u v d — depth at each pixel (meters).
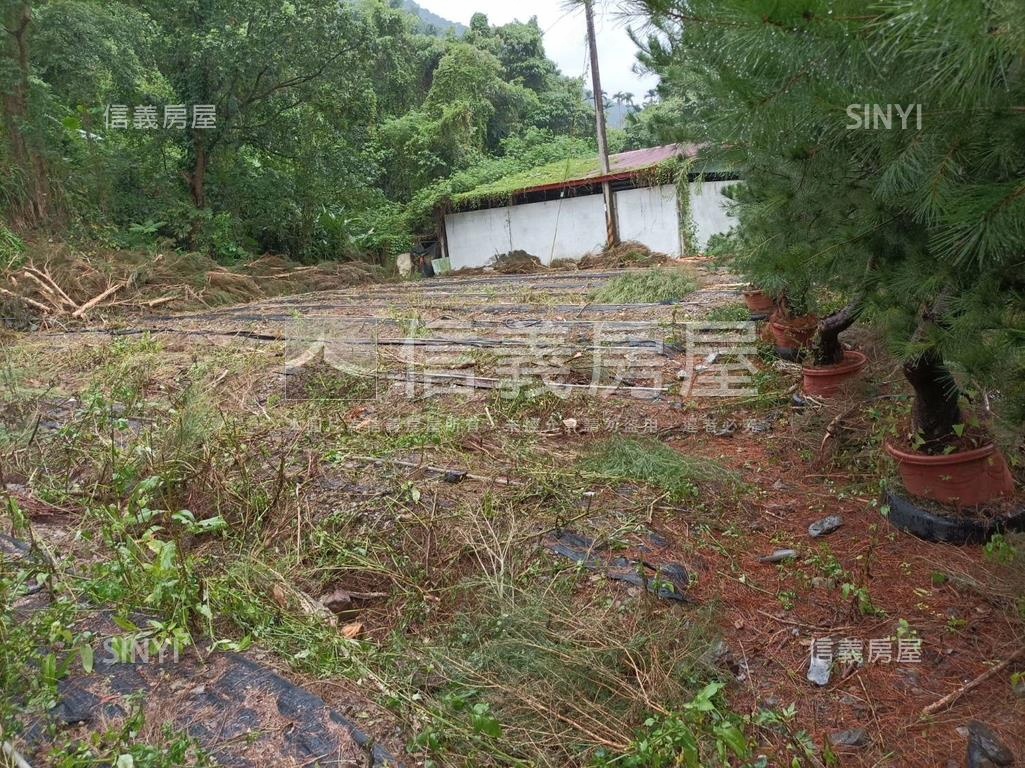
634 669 2.11
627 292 7.74
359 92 13.62
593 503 3.20
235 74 12.15
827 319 4.26
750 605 2.60
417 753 1.83
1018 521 2.91
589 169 14.99
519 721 1.96
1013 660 2.27
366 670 2.12
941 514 2.96
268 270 12.07
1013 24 1.38
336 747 1.81
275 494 3.04
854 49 1.71
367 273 12.69
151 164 12.34
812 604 2.61
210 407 4.12
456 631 2.36
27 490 3.27
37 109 10.46
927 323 2.45
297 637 2.25
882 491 3.27
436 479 3.40
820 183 2.62
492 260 15.12
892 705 2.13
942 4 1.40
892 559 2.87
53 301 8.52
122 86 11.43
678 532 3.03
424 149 16.89
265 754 1.79
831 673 2.25
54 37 10.38
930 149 1.90
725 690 2.17
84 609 2.31
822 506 3.32
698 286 7.84
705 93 2.68
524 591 2.49
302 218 14.20
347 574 2.70
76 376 5.57
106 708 1.91
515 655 2.18
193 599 2.26
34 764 1.71
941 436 3.02
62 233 10.62
